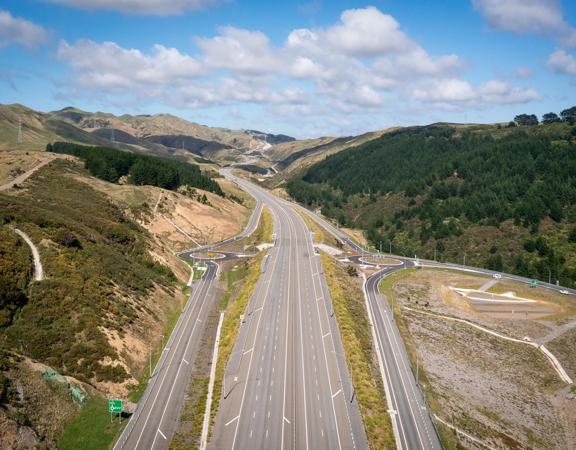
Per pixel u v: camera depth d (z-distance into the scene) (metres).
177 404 74.88
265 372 84.50
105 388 76.75
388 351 103.56
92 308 91.44
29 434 59.78
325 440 65.94
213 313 115.88
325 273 148.25
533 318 132.25
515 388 97.56
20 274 88.50
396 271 172.62
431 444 70.12
